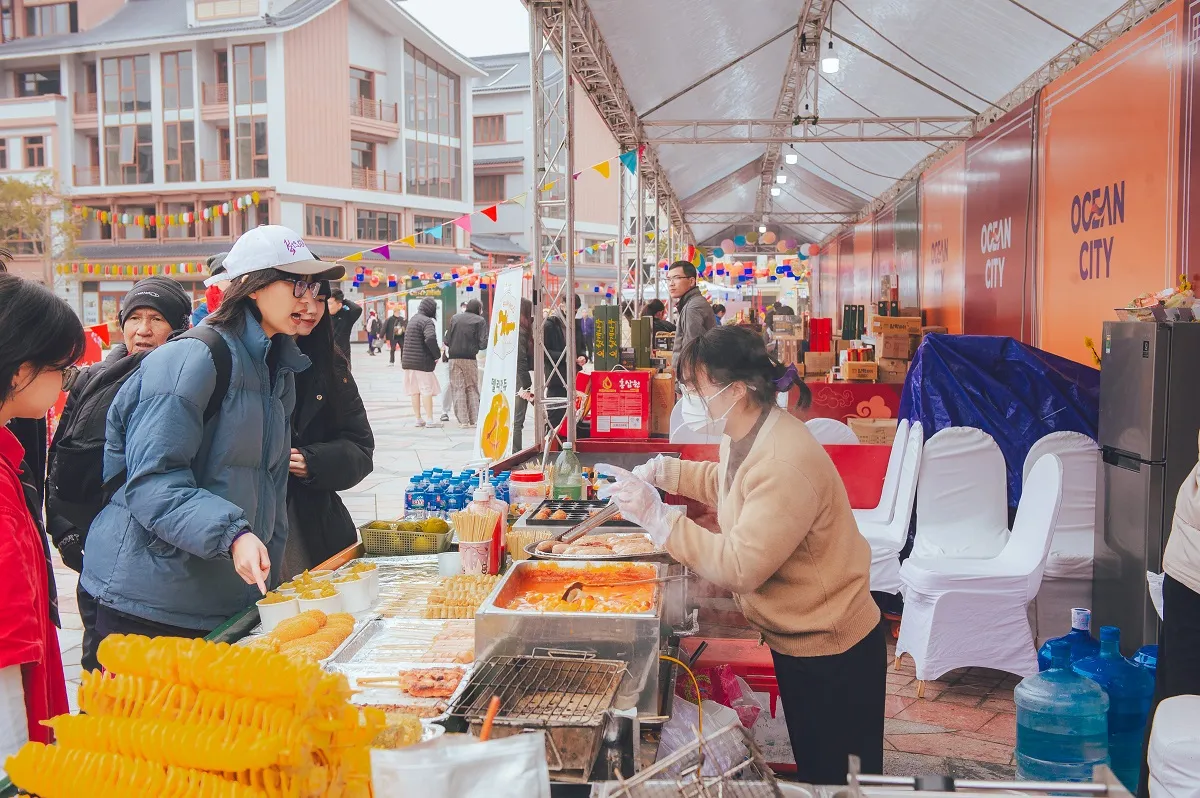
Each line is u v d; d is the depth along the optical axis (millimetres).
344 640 2244
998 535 4641
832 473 2168
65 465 2760
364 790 1245
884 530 4961
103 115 36406
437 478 3645
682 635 2705
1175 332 3850
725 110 12633
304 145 35250
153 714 1219
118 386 2840
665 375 6453
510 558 3084
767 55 10398
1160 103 5711
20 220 33312
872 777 1427
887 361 9156
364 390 19250
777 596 2207
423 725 1683
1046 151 7809
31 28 39188
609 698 1897
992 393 5137
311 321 2459
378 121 37500
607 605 2188
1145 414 3938
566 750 1762
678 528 2109
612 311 7879
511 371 5629
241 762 1132
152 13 36812
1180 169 5465
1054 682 3102
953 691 4199
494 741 1166
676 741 2316
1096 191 6746
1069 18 7230
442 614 2473
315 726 1165
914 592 4238
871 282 18078
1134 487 4023
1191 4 5328
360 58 36969
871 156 14148
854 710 2211
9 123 37062
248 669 1179
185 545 2092
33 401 1678
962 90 9984
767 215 22906
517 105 44969
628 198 17844
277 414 2480
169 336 3346
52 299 1682
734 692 2914
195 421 2193
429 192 40281
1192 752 2240
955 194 10984
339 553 3045
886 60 9992
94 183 37188
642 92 10102
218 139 35688
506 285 5719
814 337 10125
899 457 5160
